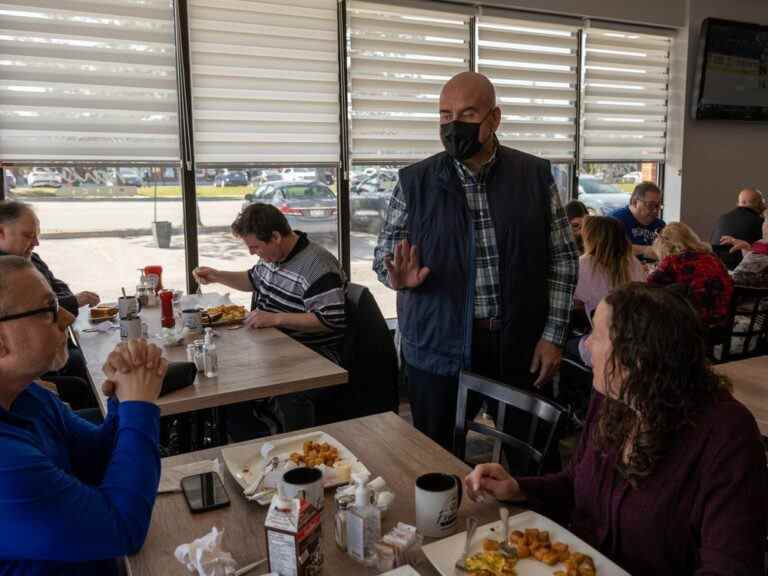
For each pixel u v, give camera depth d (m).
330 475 1.35
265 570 1.06
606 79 5.05
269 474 1.31
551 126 4.87
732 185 5.72
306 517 1.02
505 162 2.14
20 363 1.04
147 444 1.10
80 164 3.52
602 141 5.13
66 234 3.56
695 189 5.52
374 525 1.09
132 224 3.70
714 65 5.29
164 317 2.73
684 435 1.10
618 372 1.12
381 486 1.29
